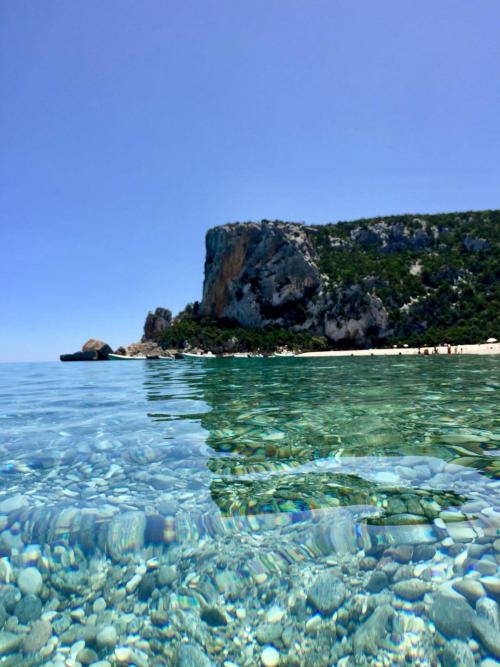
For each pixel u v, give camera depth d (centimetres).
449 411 660
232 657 183
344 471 374
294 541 257
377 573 224
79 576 235
